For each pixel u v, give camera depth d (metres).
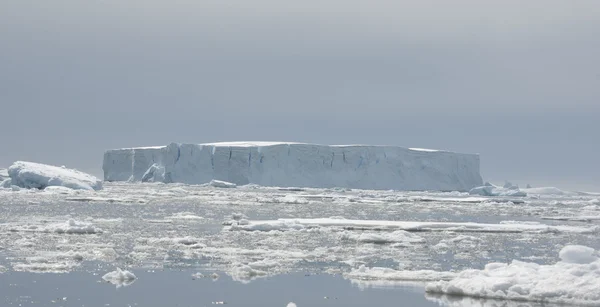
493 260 47.81
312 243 56.62
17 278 36.56
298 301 31.98
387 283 36.84
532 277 33.06
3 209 92.38
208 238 59.16
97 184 156.75
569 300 30.36
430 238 63.53
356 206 128.75
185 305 30.77
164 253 47.94
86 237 57.59
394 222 75.69
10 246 50.19
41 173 147.25
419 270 41.78
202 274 39.00
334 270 41.47
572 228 75.00
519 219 102.88
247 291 34.19
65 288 34.06
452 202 159.75
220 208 109.44
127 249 49.78
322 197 158.12
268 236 61.66
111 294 32.81
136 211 95.81
